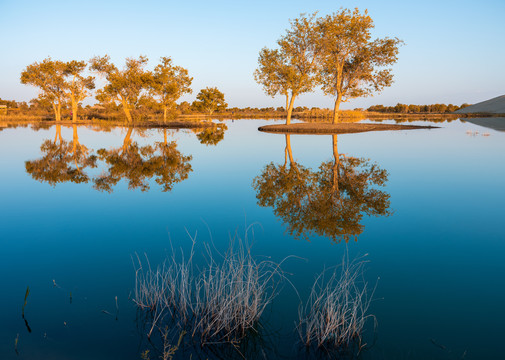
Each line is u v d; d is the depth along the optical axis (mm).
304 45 35219
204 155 18203
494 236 6289
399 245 5949
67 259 5484
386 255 5543
